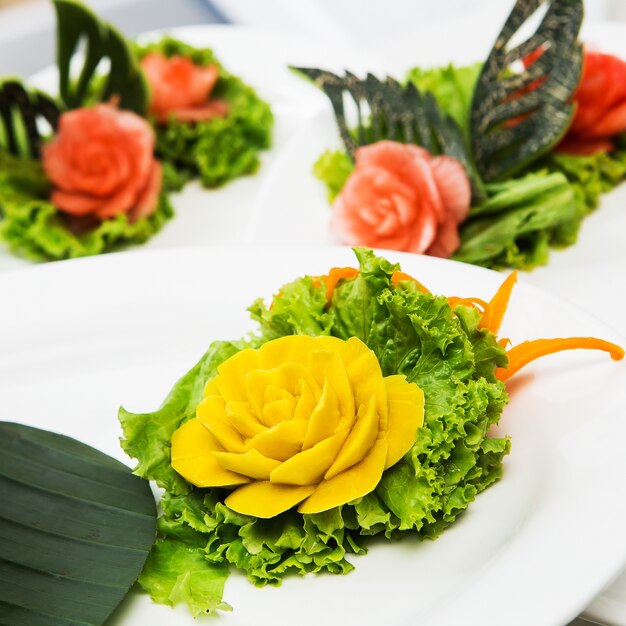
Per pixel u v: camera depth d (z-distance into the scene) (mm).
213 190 888
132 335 652
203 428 556
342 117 777
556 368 577
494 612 495
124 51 851
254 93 933
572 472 538
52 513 550
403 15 1264
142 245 836
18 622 517
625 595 550
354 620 521
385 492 537
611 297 701
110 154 825
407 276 580
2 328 662
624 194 777
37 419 625
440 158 726
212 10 1380
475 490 543
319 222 771
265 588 535
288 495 534
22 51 1259
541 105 731
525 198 722
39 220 811
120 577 528
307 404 536
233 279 661
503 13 946
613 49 870
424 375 554
